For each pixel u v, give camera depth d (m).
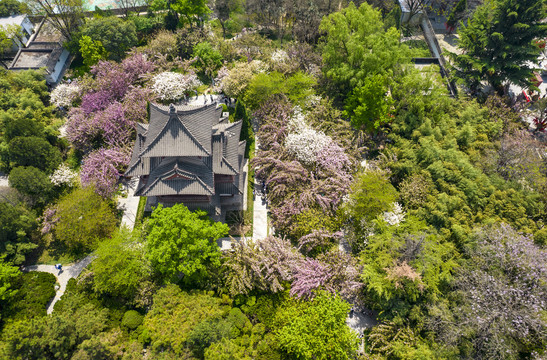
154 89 58.53
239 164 46.41
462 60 59.72
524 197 42.16
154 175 41.41
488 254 36.38
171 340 33.41
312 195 44.69
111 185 47.56
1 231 41.19
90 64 66.62
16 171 45.62
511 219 40.84
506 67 57.75
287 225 44.34
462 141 50.09
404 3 77.56
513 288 33.78
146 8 82.50
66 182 49.41
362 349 37.12
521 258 34.91
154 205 46.38
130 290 38.69
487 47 57.59
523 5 52.56
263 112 53.88
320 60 63.22
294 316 35.97
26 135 50.44
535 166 45.00
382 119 48.91
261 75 55.12
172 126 38.69
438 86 53.56
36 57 68.88
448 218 41.28
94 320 34.69
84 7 82.50
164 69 64.88
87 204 43.62
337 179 45.59
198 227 38.44
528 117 58.88
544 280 33.59
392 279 34.56
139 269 39.00
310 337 33.56
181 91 58.94
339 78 56.62
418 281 34.00
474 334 32.97
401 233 38.62
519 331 32.16
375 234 40.56
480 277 34.94
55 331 32.28
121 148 50.38
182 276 42.00
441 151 47.00
